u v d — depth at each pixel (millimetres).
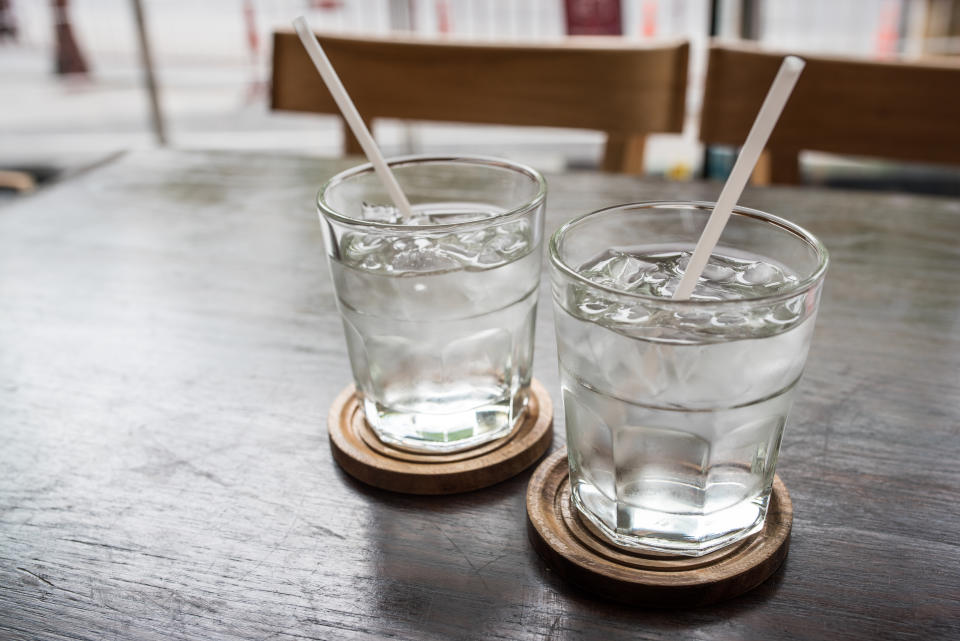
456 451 429
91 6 2396
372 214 437
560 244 365
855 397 466
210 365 509
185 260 624
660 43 783
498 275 401
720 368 334
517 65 826
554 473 419
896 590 365
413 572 379
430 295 397
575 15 2094
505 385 426
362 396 437
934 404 458
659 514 364
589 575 364
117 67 2467
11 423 468
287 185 739
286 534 398
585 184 692
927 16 1899
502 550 389
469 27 2230
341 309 422
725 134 776
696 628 353
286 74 876
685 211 390
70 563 386
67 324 553
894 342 505
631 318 335
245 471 433
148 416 470
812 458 428
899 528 390
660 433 350
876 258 586
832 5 1966
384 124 2354
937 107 718
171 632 356
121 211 702
